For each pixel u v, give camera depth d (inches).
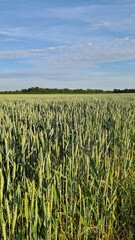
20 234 107.4
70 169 157.9
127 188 190.4
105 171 189.0
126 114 435.2
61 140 242.7
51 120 312.0
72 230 142.3
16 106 550.0
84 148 190.9
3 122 278.4
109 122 347.9
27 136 219.6
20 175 160.2
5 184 148.3
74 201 154.1
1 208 108.7
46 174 144.6
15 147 198.8
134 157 280.1
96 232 154.0
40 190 127.9
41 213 122.0
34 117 334.3
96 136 243.3
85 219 146.1
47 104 619.2
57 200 141.8
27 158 178.2
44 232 120.3
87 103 644.1
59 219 144.6
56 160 171.2
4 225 101.2
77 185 164.1
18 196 118.7
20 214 120.3
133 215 174.6
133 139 305.1
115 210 176.6
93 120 356.8
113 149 249.0
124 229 169.3
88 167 167.5
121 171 211.9
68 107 524.1
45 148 180.7
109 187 177.5
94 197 154.2
